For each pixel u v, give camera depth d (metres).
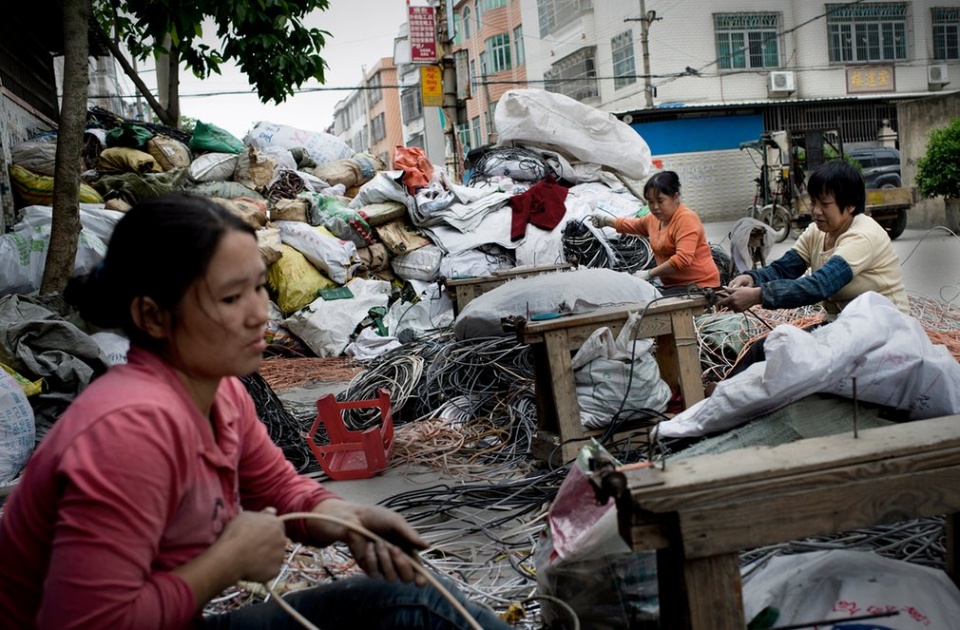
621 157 9.75
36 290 5.88
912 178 19.28
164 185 7.83
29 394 4.05
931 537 2.20
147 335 1.29
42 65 9.34
